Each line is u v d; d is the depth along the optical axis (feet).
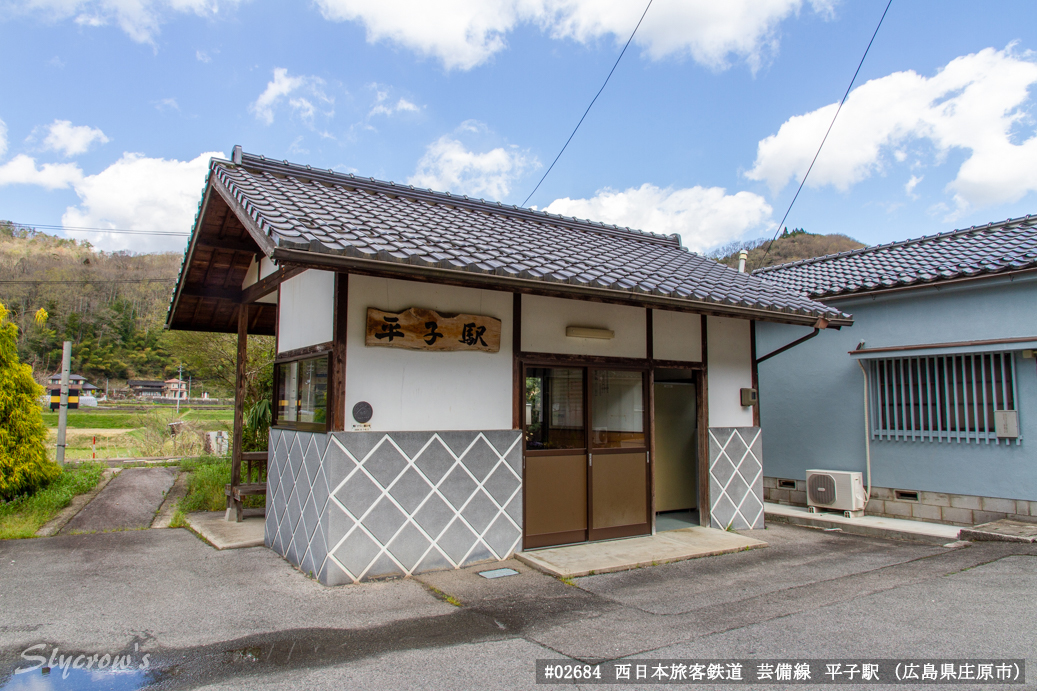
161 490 30.40
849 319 23.88
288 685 9.89
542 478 19.39
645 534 21.54
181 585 15.24
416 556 16.53
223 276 24.70
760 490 24.64
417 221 19.88
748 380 24.89
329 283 16.58
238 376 24.30
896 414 26.45
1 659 10.85
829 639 12.08
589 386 20.58
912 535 22.44
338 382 15.67
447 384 17.46
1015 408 22.85
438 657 11.09
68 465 36.81
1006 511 23.03
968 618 13.30
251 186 18.51
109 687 9.78
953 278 24.27
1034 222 28.25
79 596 14.26
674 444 25.67
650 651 11.46
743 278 26.50
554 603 14.32
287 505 18.39
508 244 19.71
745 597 14.94
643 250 27.37
